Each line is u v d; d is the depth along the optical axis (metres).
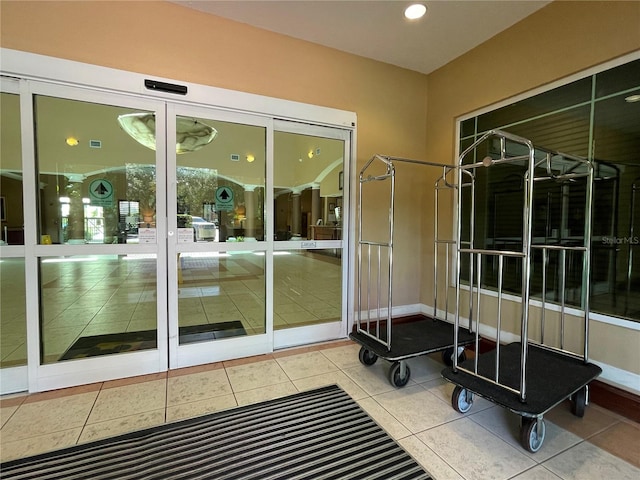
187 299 3.12
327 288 3.44
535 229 2.74
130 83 2.41
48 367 2.32
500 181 3.06
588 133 2.35
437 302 3.68
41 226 2.32
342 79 3.26
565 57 2.43
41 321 2.34
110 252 2.50
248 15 2.68
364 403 2.19
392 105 3.56
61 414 2.03
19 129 2.21
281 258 3.21
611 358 2.22
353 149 3.35
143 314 2.76
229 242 2.88
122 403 2.17
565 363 2.22
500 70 2.93
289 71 2.99
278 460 1.65
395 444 1.78
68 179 2.39
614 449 1.76
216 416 2.03
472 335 2.78
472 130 3.31
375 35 2.96
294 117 3.02
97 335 2.74
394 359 2.33
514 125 2.89
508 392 1.83
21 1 2.14
